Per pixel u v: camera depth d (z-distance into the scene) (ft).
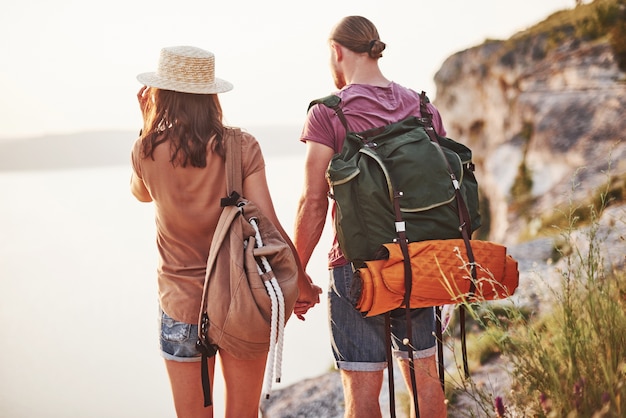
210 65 8.48
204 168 8.38
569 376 7.55
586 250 13.47
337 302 9.14
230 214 8.27
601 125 28.89
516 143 33.47
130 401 125.70
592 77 30.32
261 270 8.16
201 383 8.61
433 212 8.36
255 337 7.98
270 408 18.22
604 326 7.84
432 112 9.52
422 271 8.11
